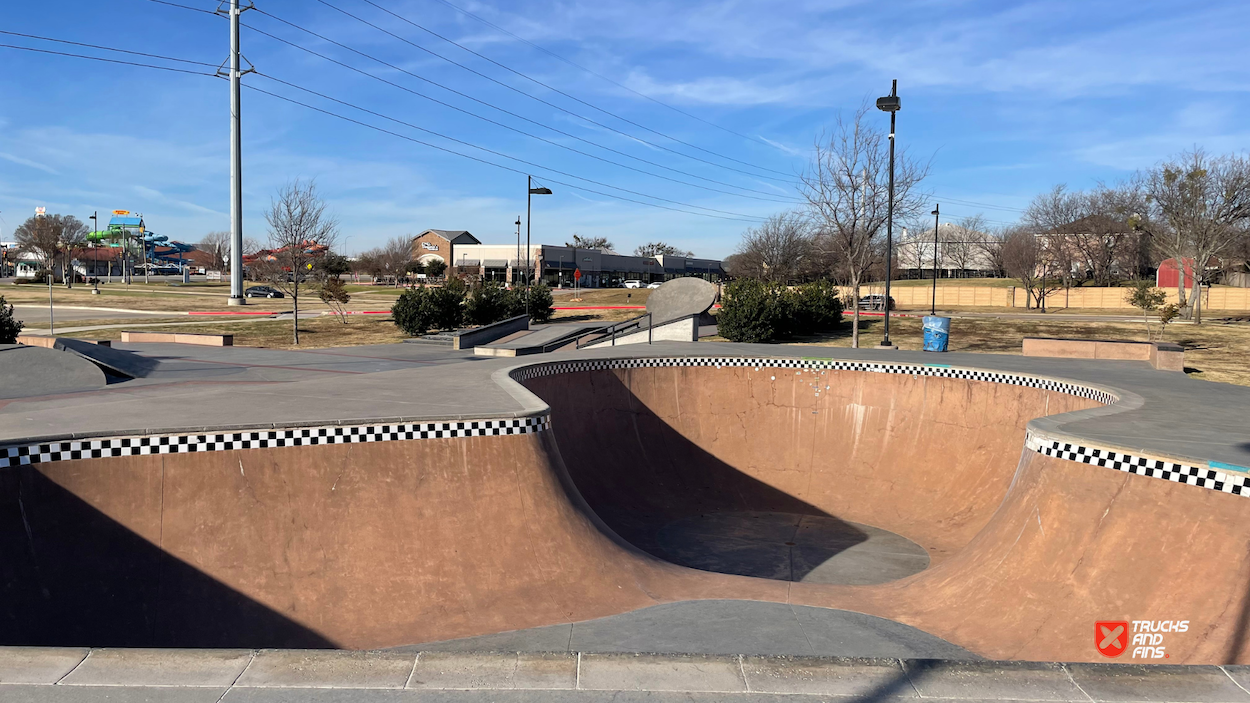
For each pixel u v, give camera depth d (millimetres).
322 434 7434
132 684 3242
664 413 15055
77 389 12078
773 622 7027
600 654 3564
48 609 5918
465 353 23141
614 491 13047
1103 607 6328
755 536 11867
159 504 6695
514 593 7465
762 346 20562
